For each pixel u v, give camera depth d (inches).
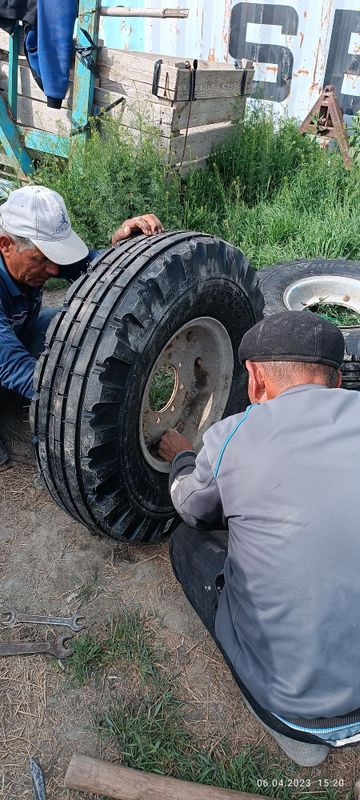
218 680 88.4
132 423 90.7
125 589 100.9
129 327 86.5
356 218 211.3
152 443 108.1
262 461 63.0
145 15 187.5
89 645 90.9
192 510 73.0
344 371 134.0
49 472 93.4
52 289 192.4
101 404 84.4
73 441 86.7
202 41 291.0
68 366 86.2
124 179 196.5
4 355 99.6
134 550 108.4
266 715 70.1
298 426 63.3
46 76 202.4
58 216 101.2
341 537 59.6
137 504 98.2
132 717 83.1
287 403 65.2
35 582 101.3
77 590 100.3
